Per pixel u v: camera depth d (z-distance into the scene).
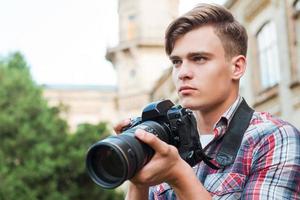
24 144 21.06
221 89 2.14
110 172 1.70
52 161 20.81
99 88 32.31
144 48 29.94
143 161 1.71
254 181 2.00
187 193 1.79
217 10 2.16
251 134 2.11
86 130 22.44
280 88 12.16
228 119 2.15
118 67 30.88
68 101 31.77
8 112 21.91
